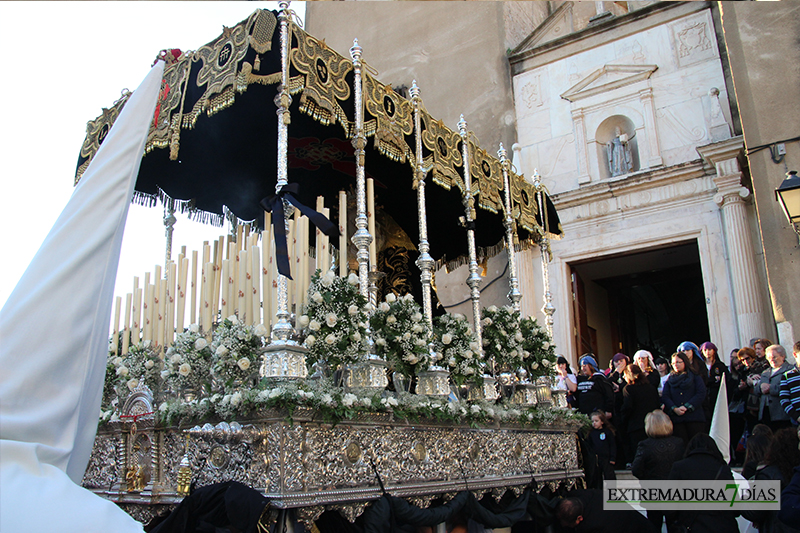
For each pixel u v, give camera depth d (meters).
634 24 12.51
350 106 5.41
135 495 4.41
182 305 5.07
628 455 8.09
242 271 4.74
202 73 4.92
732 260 10.43
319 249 4.75
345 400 3.88
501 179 7.21
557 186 12.62
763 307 10.13
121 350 5.73
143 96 3.85
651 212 11.52
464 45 14.57
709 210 10.98
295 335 4.24
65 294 3.15
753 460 5.15
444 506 4.59
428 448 4.70
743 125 10.11
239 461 3.85
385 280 7.22
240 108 5.68
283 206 4.30
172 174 6.54
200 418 4.11
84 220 3.38
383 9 16.06
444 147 6.18
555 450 6.46
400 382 5.01
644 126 11.93
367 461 4.13
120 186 3.56
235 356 4.14
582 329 12.45
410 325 4.87
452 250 8.23
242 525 3.43
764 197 9.69
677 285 17.70
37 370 2.96
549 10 16.09
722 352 10.42
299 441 3.69
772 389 6.73
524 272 12.34
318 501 3.69
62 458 2.94
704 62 11.68
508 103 13.55
